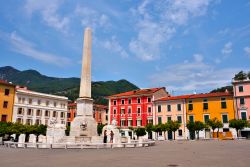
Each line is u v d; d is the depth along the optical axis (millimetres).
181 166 12312
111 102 78562
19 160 15109
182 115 65438
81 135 30469
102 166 12352
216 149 24297
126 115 74438
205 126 55906
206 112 62375
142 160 14875
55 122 34031
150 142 32031
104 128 34031
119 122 75125
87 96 32094
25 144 26516
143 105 72062
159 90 73875
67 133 48312
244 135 56281
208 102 62656
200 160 14914
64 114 78875
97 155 18016
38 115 70875
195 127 55500
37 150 22844
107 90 173875
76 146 25312
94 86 171000
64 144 25234
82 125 30688
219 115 60500
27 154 18984
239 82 58844
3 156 17547
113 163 13477
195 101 64438
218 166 12281
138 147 27938
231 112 59094
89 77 32812
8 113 63188
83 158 15992
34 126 43438
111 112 77750
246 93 57688
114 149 24250
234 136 56969
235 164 13008
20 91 66562
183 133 64375
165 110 68312
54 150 22797
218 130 56719
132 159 15414
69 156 17297
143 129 60156
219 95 61156
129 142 29828
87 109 31812
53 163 13602
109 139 31281
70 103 91938
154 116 69562
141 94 72625
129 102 74875
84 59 33000
